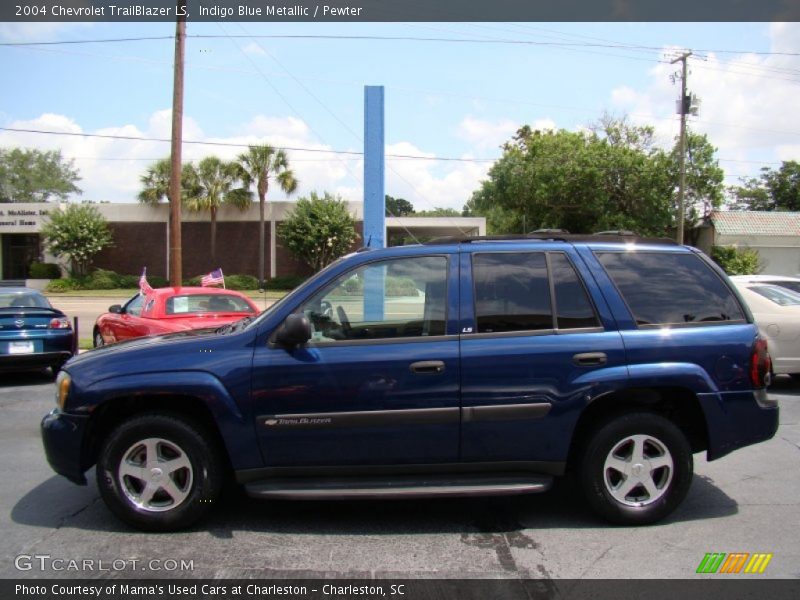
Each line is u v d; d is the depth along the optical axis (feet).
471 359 13.60
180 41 52.03
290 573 12.04
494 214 199.72
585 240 14.90
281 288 134.82
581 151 127.95
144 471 13.83
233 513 15.11
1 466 19.13
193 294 31.86
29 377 35.70
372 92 41.78
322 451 13.62
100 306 93.25
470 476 13.91
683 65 109.19
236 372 13.53
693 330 14.21
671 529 14.07
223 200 134.62
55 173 254.47
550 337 13.87
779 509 15.33
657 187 128.77
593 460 13.96
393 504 15.74
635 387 13.80
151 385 13.47
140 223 139.54
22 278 144.36
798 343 28.71
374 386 13.50
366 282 14.33
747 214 142.10
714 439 14.10
